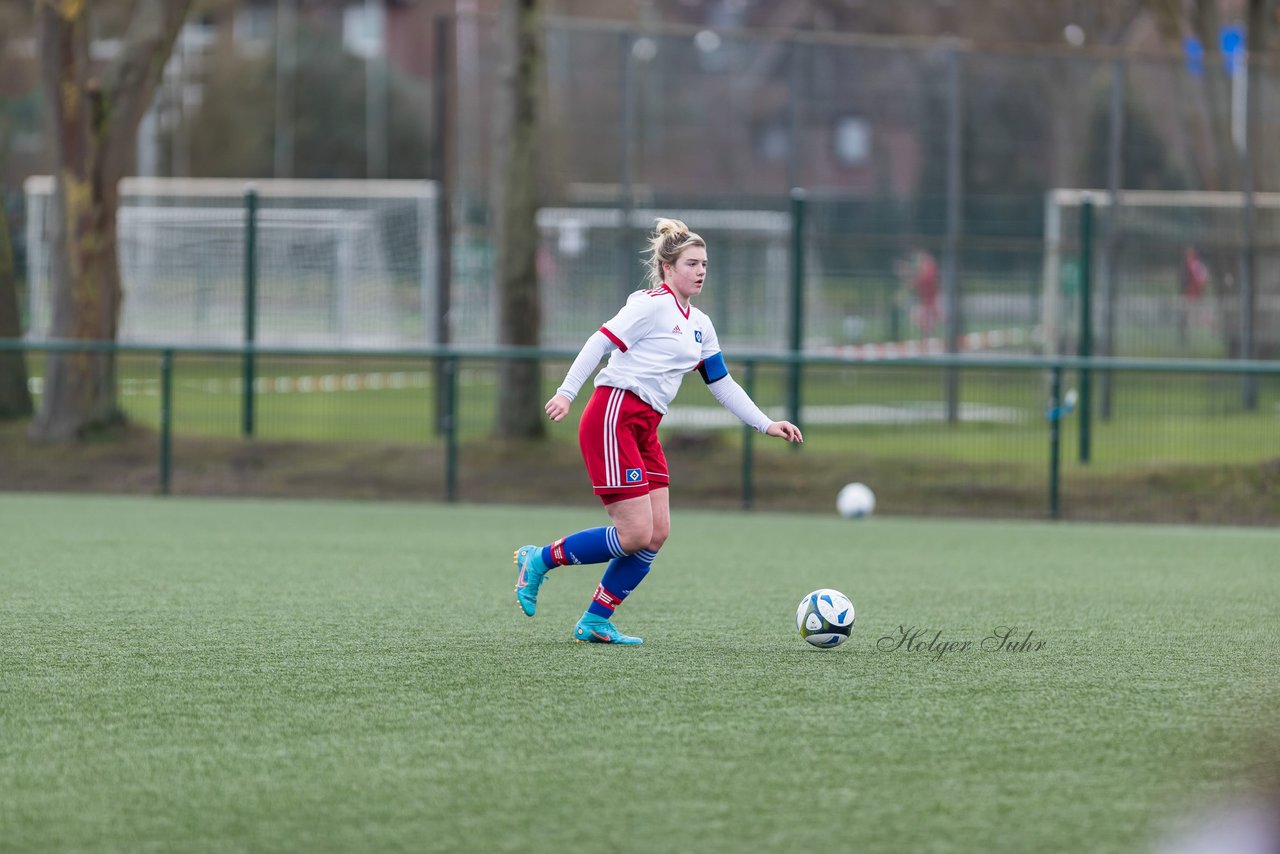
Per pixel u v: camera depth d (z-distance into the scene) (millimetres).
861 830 14914
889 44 86062
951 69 85000
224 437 60594
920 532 47406
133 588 31938
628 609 29984
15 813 15438
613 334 23688
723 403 24969
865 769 17125
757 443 60156
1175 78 87375
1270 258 86375
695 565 38125
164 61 63375
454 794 16094
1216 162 87312
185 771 16984
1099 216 85812
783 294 84938
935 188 86000
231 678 22094
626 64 83062
